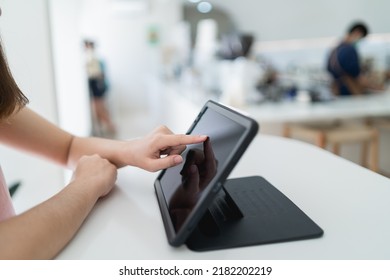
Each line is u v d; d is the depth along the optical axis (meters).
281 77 3.26
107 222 0.53
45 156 0.78
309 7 5.31
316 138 2.52
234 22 5.80
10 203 0.69
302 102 2.72
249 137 0.42
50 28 1.58
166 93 3.90
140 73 6.00
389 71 4.05
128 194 0.64
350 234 0.48
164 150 0.67
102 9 5.64
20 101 0.65
